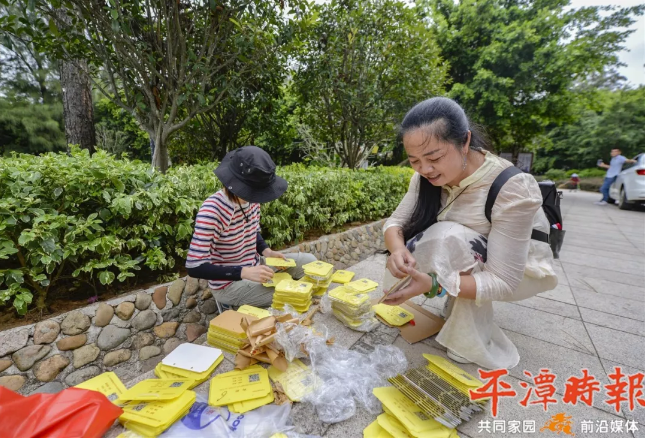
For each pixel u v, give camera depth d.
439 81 6.39
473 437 1.27
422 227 1.81
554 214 2.33
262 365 1.58
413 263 1.53
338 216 4.03
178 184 2.47
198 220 1.86
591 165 21.14
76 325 1.87
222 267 1.84
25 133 15.05
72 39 3.12
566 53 11.05
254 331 1.52
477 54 12.35
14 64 14.59
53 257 1.81
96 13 2.90
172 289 2.30
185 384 1.38
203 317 2.40
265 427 1.22
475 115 12.34
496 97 11.62
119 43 3.09
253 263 2.23
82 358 1.85
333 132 6.30
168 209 2.33
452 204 1.67
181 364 1.54
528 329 2.16
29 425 1.02
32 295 1.88
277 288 2.08
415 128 1.35
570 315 2.38
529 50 11.54
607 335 2.09
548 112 12.63
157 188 2.31
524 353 1.87
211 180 2.76
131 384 1.49
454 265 1.52
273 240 3.05
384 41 5.37
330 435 1.23
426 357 1.60
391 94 5.68
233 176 1.83
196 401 1.34
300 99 5.85
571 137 21.53
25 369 1.69
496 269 1.44
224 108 5.03
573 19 11.49
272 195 1.86
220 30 3.39
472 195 1.57
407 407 1.28
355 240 4.09
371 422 1.30
